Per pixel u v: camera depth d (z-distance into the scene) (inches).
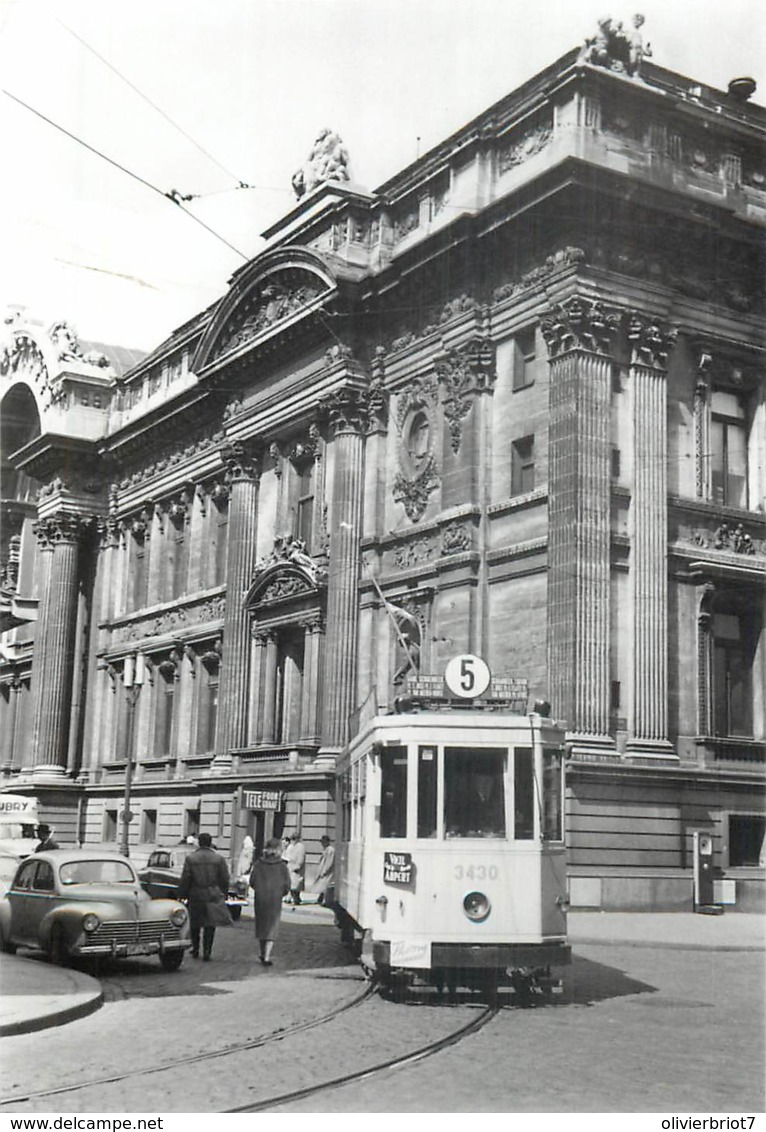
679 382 1312.7
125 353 2490.2
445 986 649.6
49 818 2246.6
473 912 610.5
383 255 1560.0
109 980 709.3
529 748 632.4
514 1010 589.0
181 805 1932.8
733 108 1400.1
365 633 1524.4
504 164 1382.9
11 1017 527.5
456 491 1385.3
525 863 618.5
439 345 1451.8
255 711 1726.1
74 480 2395.4
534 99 1322.6
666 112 1310.3
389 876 621.3
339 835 894.4
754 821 1243.2
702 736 1247.5
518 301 1331.2
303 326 1641.2
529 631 1263.5
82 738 2342.5
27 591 2682.1
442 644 1358.3
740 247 1333.7
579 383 1225.4
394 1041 499.5
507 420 1346.0
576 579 1188.5
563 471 1221.7
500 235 1336.1
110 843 2169.0
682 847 1190.9
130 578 2290.8
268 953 781.9
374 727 647.1
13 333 2618.1
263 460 1814.7
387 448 1550.2
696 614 1273.4
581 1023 549.3
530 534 1284.4
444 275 1423.5
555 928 619.8
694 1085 421.7
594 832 1147.9
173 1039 506.9
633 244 1282.0
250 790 1644.9
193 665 1993.1
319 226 1657.2
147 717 2110.0
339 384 1576.0
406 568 1465.3
